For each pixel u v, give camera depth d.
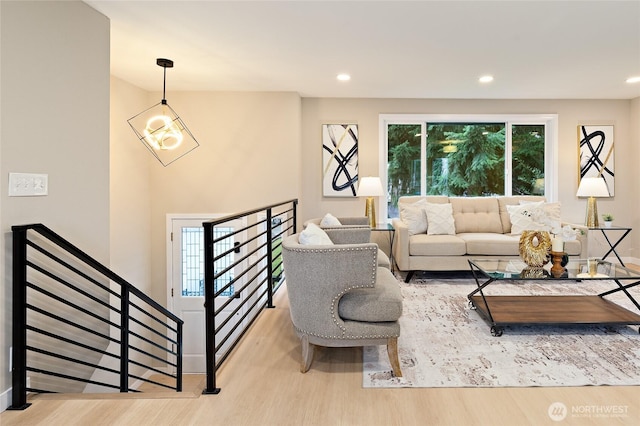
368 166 5.19
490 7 2.56
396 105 5.16
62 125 2.27
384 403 1.82
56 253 2.21
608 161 5.16
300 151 5.02
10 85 1.93
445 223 4.49
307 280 2.04
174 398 1.87
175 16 2.67
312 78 4.18
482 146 5.30
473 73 4.00
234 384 2.01
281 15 2.66
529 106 5.16
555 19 2.74
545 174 5.29
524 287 3.94
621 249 5.21
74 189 2.37
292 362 2.28
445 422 1.66
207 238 1.97
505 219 4.75
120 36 3.00
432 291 3.82
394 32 2.95
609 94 4.91
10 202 1.91
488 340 2.60
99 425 1.64
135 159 4.42
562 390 1.93
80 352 2.45
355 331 2.05
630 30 2.93
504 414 1.72
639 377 2.06
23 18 2.00
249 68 3.82
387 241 5.20
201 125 4.75
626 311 2.89
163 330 4.73
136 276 4.43
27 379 2.01
